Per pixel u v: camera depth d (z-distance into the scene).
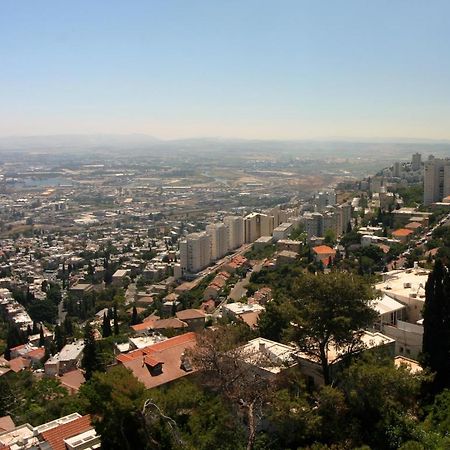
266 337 73.31
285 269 176.25
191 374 65.75
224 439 46.62
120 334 123.44
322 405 46.22
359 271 143.38
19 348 146.00
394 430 45.00
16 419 69.81
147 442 45.28
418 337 67.69
